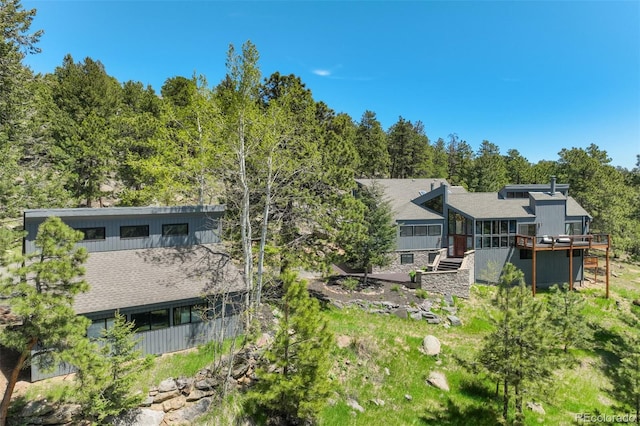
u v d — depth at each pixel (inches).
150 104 1676.9
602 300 1163.3
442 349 760.3
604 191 1565.0
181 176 855.7
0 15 801.6
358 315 849.5
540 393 529.3
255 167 757.3
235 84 645.3
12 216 720.3
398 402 599.8
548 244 1182.9
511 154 3171.8
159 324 565.9
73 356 373.4
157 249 644.1
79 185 1251.2
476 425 577.3
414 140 2586.1
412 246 1231.5
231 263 681.0
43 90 1375.5
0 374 476.1
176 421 474.0
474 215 1196.5
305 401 456.4
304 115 832.3
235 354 553.3
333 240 842.8
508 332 546.0
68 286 382.3
